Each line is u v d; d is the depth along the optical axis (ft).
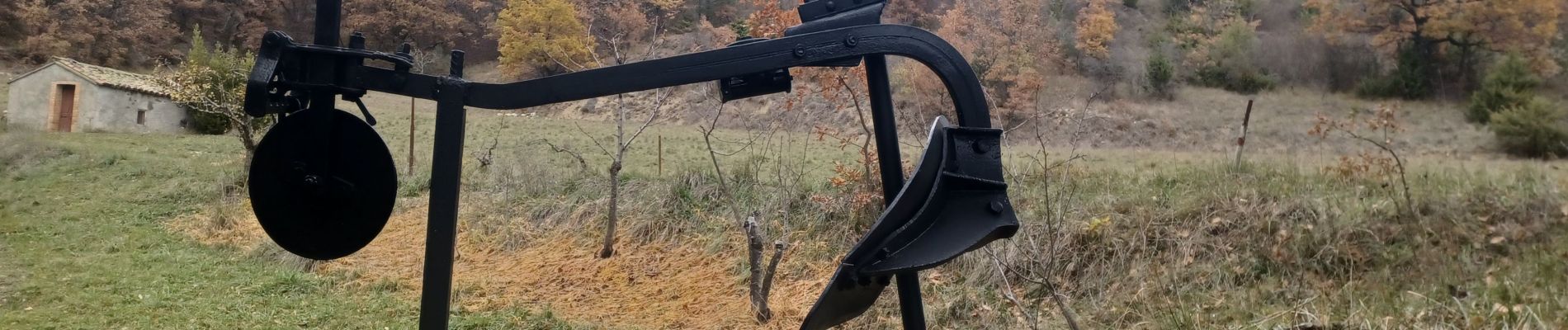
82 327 20.65
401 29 150.10
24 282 25.23
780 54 7.88
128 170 49.11
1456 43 110.52
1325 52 126.62
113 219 37.55
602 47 50.57
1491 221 21.36
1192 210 23.36
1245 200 23.44
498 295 24.90
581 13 46.21
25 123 78.84
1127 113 95.81
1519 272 18.53
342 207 8.43
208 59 87.04
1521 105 77.20
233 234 33.88
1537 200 21.88
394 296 24.44
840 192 28.63
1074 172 30.63
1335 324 16.88
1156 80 114.52
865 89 32.01
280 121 8.22
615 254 28.27
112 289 24.68
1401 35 118.52
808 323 7.98
